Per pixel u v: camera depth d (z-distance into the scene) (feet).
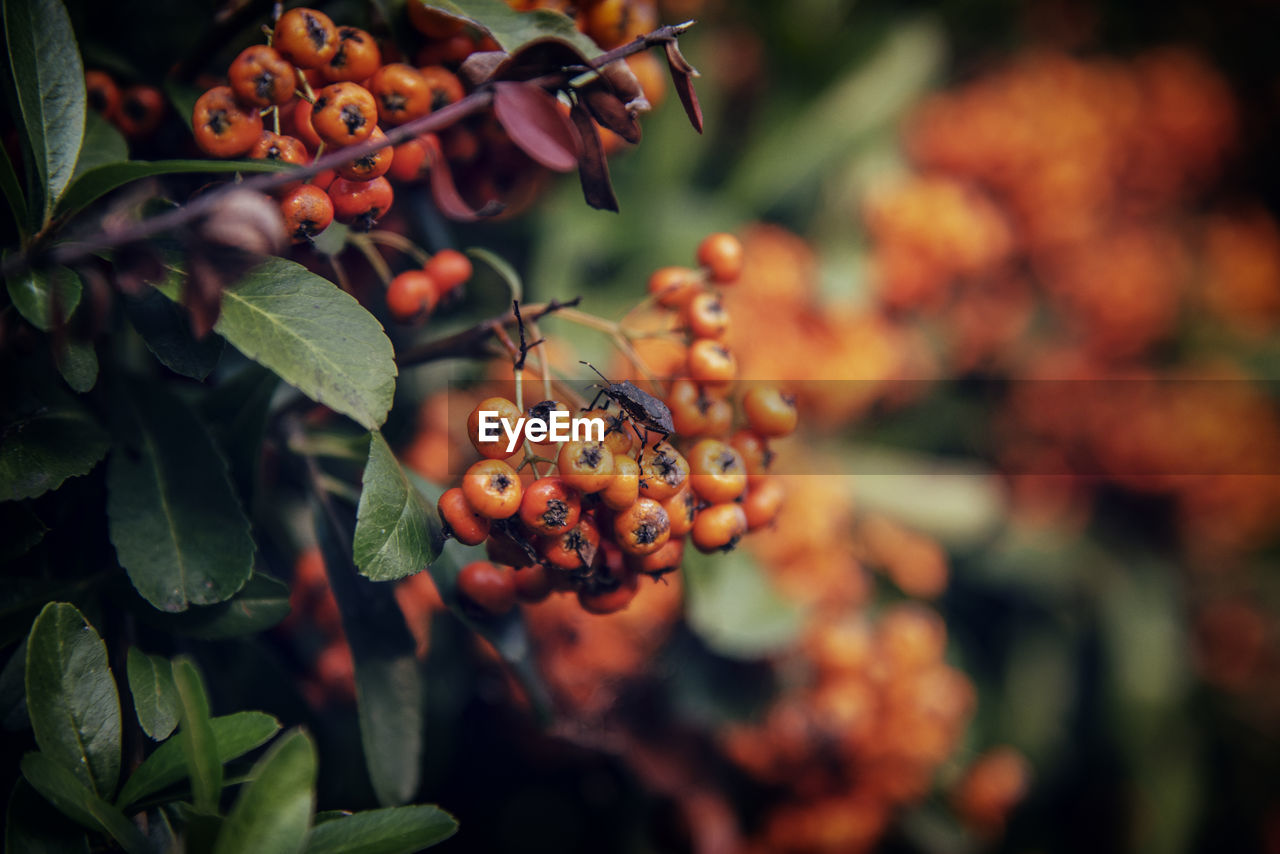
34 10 0.77
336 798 0.99
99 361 0.86
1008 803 1.41
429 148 0.82
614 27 0.86
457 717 1.20
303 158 0.79
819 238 1.64
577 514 0.79
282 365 0.74
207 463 0.84
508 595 0.87
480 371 1.11
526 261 1.26
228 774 0.83
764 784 1.29
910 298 1.63
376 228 0.94
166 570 0.81
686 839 1.21
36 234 0.76
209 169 0.74
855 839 1.29
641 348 1.11
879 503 1.57
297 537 0.98
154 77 0.91
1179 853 1.79
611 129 0.80
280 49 0.78
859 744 1.24
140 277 0.75
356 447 0.91
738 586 1.16
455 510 0.78
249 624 0.83
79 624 0.77
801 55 1.62
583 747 1.21
